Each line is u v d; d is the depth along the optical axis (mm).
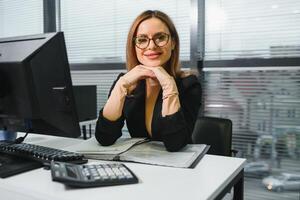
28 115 1017
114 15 3535
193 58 3010
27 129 1112
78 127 1128
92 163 1079
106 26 3590
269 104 2756
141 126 1429
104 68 3566
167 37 1346
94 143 1318
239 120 2875
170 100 1223
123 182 858
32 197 814
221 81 2941
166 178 924
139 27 1354
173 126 1190
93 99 2730
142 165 1062
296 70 2643
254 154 2807
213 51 2986
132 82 1285
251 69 2803
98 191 807
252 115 2824
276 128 2732
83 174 864
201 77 3004
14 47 1035
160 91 1410
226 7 2910
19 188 841
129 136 1479
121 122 1319
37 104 1006
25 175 939
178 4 3148
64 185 838
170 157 1121
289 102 2684
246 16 2836
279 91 2715
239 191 1110
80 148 1237
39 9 4016
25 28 4141
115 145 1262
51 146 1365
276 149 2727
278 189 2697
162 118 1229
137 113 1418
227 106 2926
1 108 1078
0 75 1035
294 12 2658
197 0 2969
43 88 1015
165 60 1380
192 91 1393
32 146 1178
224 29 2928
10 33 4219
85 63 3703
